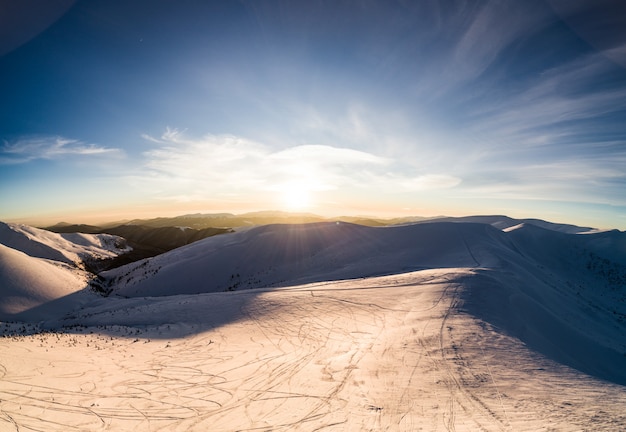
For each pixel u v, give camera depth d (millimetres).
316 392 9375
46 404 8648
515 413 7238
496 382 9234
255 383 10352
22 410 8195
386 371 10438
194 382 10609
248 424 7672
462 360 10945
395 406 8070
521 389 8680
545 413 7125
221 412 8391
